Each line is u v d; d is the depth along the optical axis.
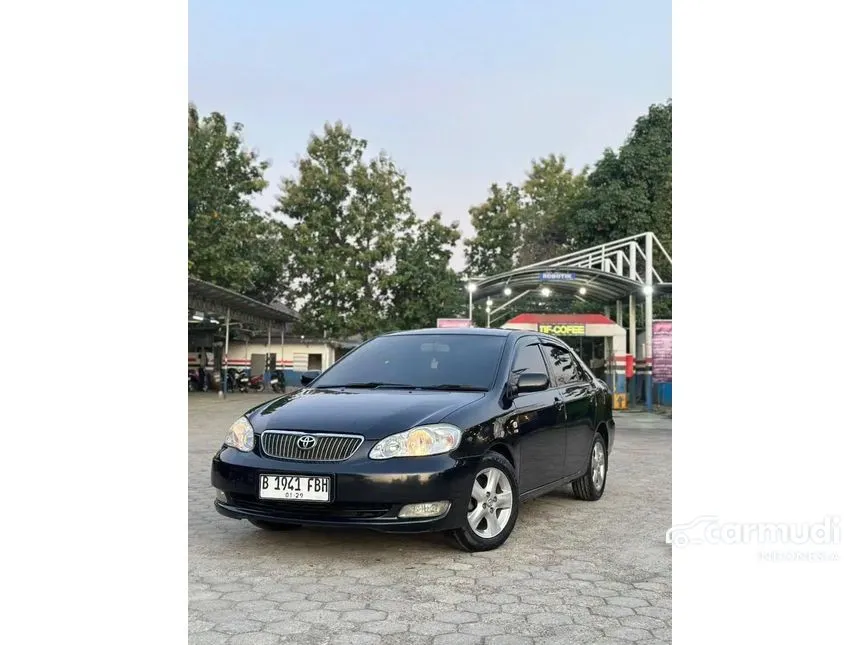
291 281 35.69
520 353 5.61
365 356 5.70
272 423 4.54
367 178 35.50
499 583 3.92
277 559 4.37
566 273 19.05
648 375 18.73
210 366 33.22
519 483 4.98
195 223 30.56
